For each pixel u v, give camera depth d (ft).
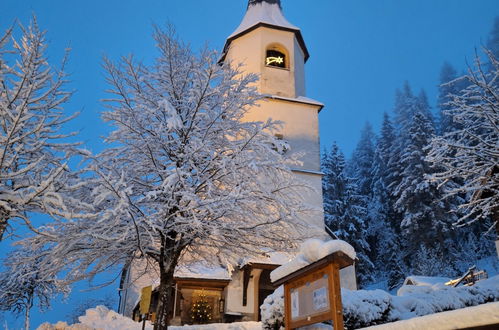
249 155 36.73
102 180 28.73
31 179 27.20
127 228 31.35
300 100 81.15
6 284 61.93
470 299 32.30
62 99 32.40
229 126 39.91
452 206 112.27
